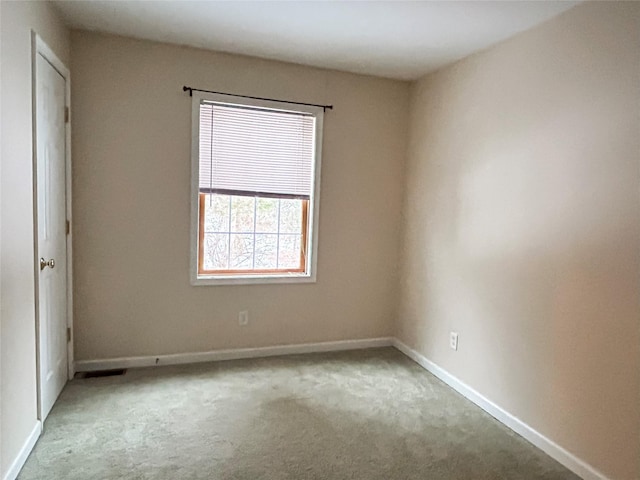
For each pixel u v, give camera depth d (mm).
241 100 3359
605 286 2088
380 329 3998
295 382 3152
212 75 3281
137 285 3260
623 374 2004
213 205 3447
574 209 2250
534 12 2354
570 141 2275
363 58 3287
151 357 3344
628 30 1986
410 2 2348
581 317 2211
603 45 2104
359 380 3236
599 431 2113
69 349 3031
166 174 3246
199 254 3453
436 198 3430
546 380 2406
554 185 2371
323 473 2111
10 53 1902
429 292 3502
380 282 3943
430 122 3525
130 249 3219
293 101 3506
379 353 3824
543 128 2447
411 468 2188
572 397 2254
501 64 2775
